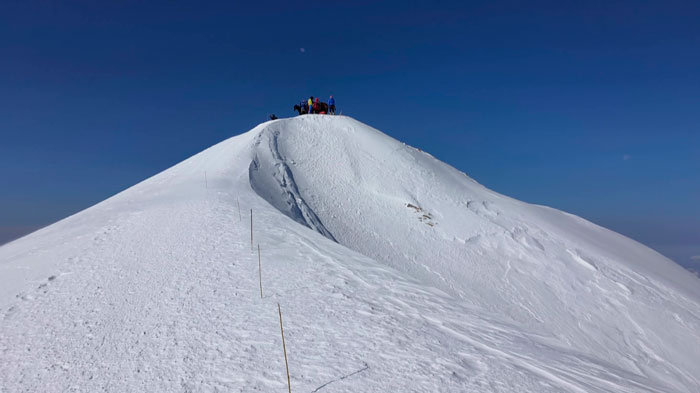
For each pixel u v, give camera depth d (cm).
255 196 1786
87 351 569
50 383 497
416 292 808
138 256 976
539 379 504
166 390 464
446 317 693
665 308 2020
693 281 2698
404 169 3038
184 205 1500
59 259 983
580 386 502
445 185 2981
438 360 525
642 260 2823
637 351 1670
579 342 1662
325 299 730
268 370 495
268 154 2808
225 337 585
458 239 2412
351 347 552
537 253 2372
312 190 2672
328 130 3431
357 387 453
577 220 3591
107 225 1285
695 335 1825
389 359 521
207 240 1087
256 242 1077
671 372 1570
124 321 655
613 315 1897
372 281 848
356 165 3034
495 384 475
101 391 474
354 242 2191
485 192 3269
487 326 679
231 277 833
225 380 477
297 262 937
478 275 2061
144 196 1812
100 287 800
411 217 2569
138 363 530
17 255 1074
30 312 702
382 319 654
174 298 735
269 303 707
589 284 2142
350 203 2633
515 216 2825
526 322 1728
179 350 556
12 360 553
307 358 521
